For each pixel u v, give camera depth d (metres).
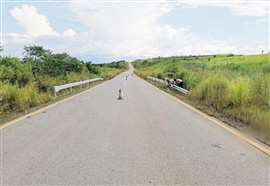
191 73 27.67
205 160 5.97
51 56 34.31
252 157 6.21
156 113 12.63
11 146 6.99
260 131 8.73
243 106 12.02
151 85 36.81
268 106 11.16
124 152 6.50
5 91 13.87
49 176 5.03
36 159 5.97
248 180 4.92
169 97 20.36
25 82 20.89
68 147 6.91
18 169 5.38
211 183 4.77
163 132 8.68
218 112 12.95
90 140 7.62
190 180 4.89
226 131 8.91
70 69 42.19
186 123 10.26
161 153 6.45
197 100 17.69
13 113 12.70
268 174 5.20
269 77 12.75
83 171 5.27
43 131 8.76
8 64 22.28
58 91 22.47
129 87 32.03
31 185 4.65
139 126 9.61
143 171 5.29
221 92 14.66
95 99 18.64
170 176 5.05
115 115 11.98
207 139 7.83
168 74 41.34
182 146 7.07
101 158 6.04
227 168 5.49
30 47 31.94
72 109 13.83
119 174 5.13
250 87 12.91
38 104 15.81
